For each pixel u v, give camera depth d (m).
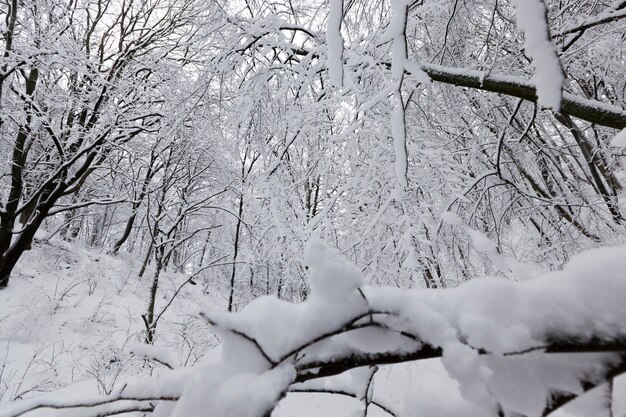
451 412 0.69
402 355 0.63
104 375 5.66
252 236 8.14
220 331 0.62
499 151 3.26
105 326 9.29
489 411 0.57
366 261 3.46
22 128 9.16
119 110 8.95
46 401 0.81
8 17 8.09
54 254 12.27
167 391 0.69
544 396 0.57
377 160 3.37
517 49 3.77
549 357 0.59
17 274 10.23
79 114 10.42
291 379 0.58
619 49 3.81
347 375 1.09
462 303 0.64
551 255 4.45
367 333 0.64
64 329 8.49
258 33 3.79
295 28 3.81
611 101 4.84
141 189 11.42
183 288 15.29
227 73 4.09
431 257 3.30
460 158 4.35
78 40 9.95
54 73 9.32
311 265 0.64
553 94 1.11
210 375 0.60
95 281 11.38
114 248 16.92
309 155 4.10
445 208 3.48
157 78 9.41
